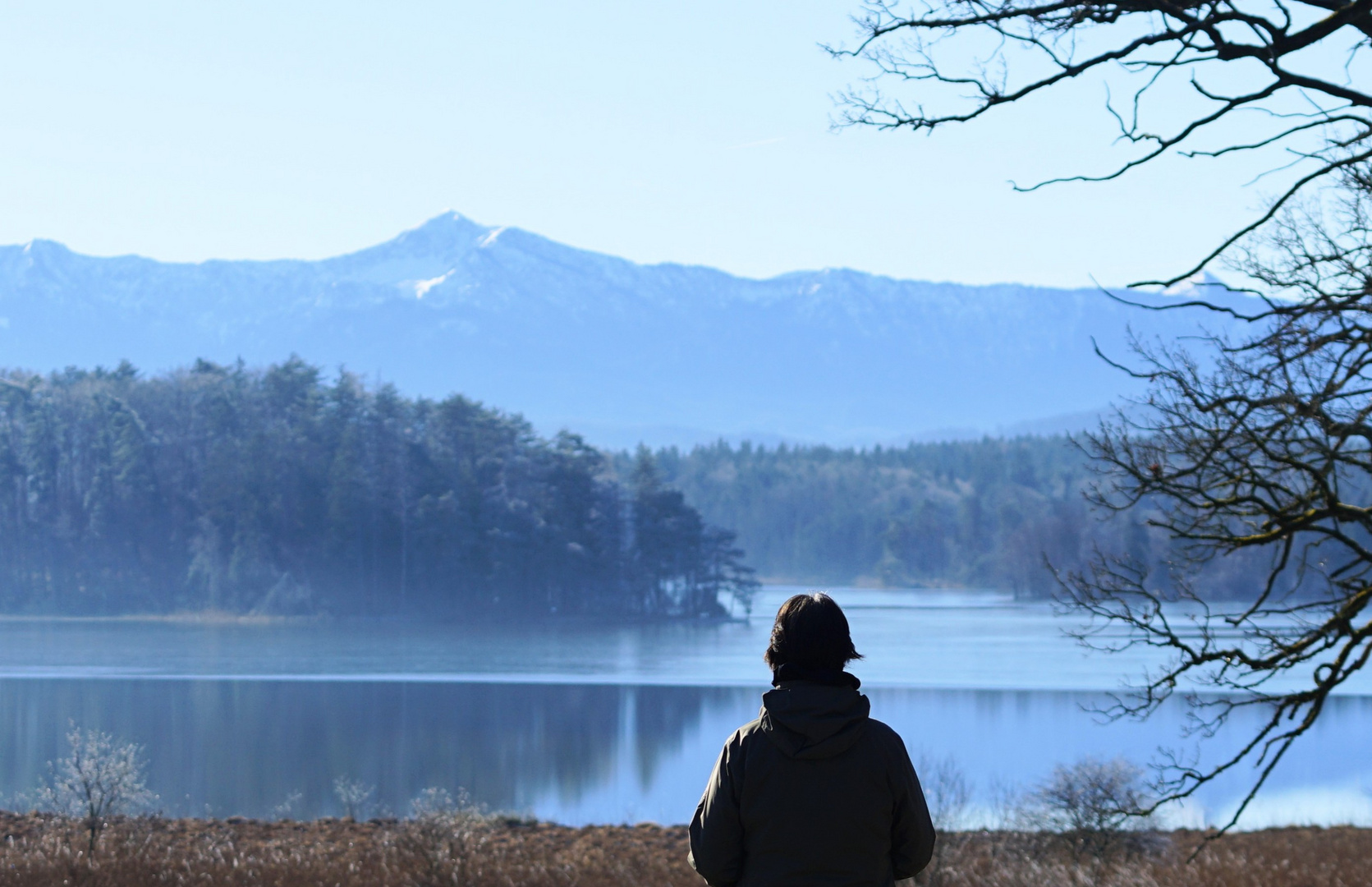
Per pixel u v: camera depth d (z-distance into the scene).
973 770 44.84
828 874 4.18
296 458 171.88
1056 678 87.38
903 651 114.31
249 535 165.50
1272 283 9.66
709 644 136.25
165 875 15.34
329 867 16.42
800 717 4.20
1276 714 10.56
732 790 4.32
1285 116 9.12
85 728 61.06
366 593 165.50
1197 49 8.82
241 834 20.64
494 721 67.31
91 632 143.50
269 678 90.94
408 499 171.25
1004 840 19.19
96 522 170.75
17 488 175.25
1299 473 10.22
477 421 182.00
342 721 66.44
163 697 77.06
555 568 170.12
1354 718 60.84
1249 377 9.30
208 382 187.50
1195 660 10.56
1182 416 9.52
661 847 20.80
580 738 60.78
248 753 54.41
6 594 168.50
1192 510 10.22
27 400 180.75
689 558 182.12
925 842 4.36
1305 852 21.39
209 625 154.38
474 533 168.00
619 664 108.12
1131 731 57.88
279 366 189.75
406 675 94.69
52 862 15.47
